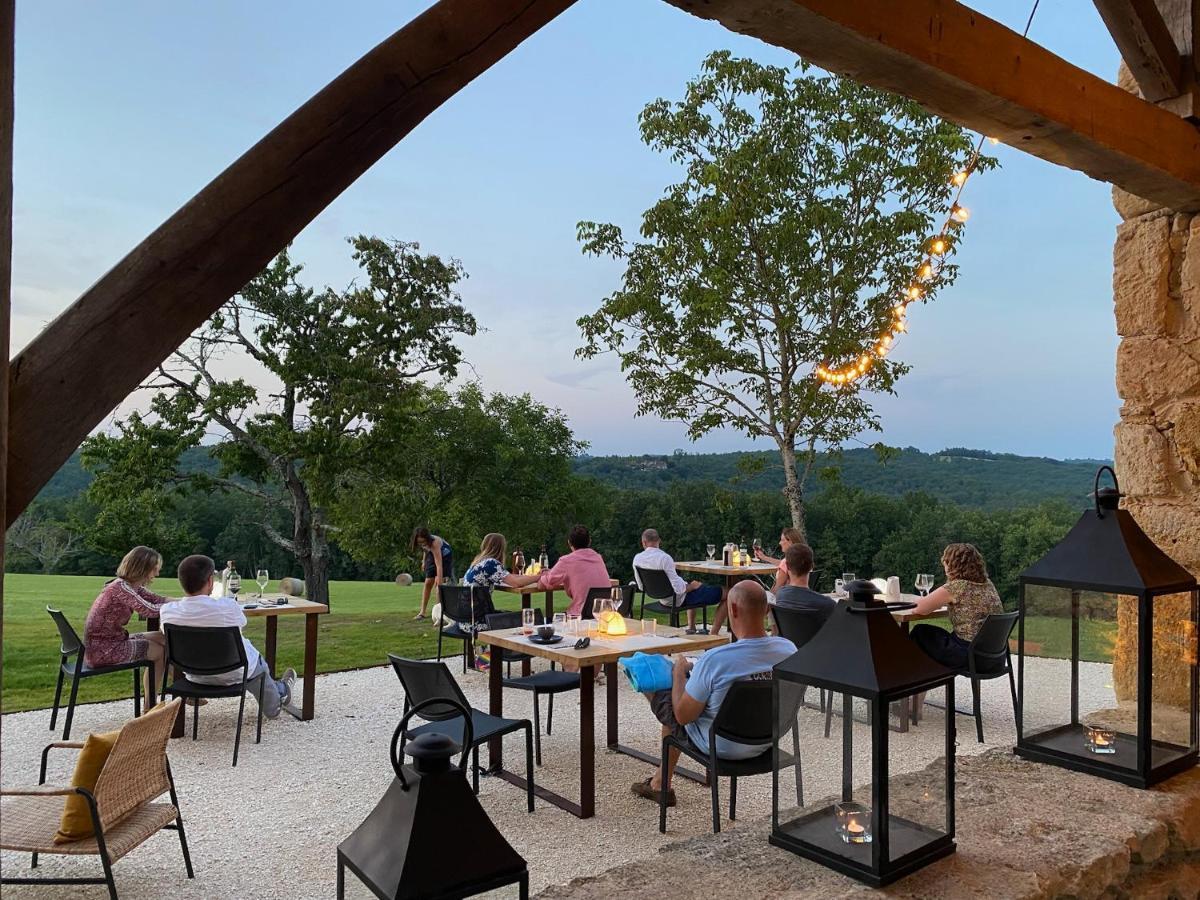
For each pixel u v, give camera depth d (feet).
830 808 5.05
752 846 5.39
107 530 50.16
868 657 4.88
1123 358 9.34
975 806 6.06
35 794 8.50
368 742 15.69
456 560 69.00
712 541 79.82
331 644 25.49
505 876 4.29
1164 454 8.88
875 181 30.09
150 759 9.80
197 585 14.85
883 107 29.81
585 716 12.08
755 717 10.15
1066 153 7.65
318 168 4.40
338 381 50.83
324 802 12.62
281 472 52.42
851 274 29.96
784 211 30.48
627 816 12.05
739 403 32.63
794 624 15.07
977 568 15.72
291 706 18.11
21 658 23.21
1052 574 7.07
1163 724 6.72
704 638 14.30
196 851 10.87
